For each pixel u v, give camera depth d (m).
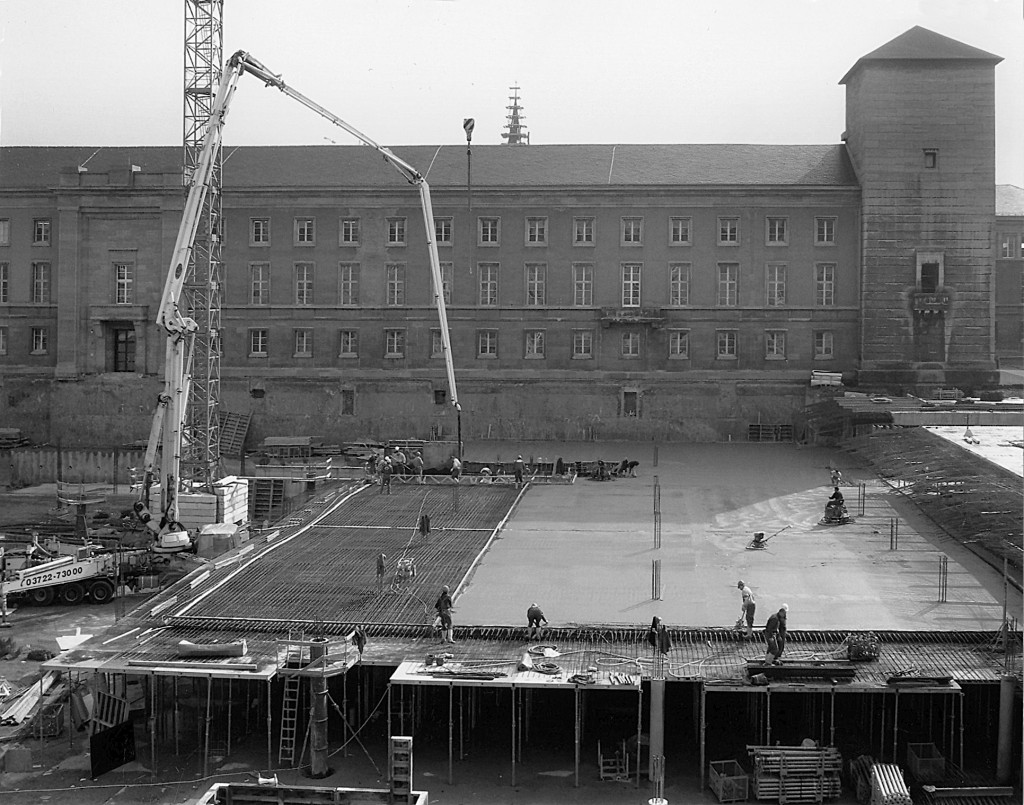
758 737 42.66
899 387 92.94
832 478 72.31
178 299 65.19
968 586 50.16
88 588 60.47
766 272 94.38
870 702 42.00
